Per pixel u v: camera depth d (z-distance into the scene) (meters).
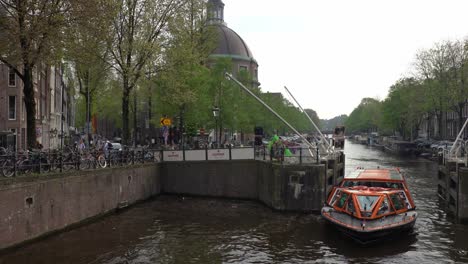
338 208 20.25
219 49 88.88
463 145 30.08
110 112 64.19
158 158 31.22
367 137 126.06
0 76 36.44
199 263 16.23
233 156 29.67
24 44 20.30
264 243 18.70
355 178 23.28
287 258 16.84
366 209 19.08
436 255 17.09
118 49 30.45
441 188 28.70
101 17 22.28
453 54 57.44
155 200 28.86
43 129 45.47
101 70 31.39
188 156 30.64
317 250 17.75
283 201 24.48
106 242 18.62
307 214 24.02
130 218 23.23
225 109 45.00
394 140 81.25
